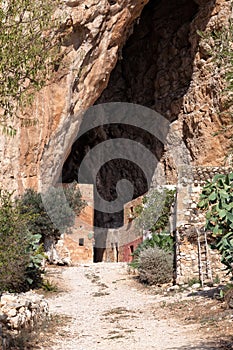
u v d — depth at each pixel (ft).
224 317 29.30
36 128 59.93
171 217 55.01
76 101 66.64
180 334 27.32
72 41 62.13
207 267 45.47
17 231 29.25
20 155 59.06
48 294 46.01
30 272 45.44
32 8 20.26
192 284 44.80
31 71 20.35
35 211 59.41
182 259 47.32
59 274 58.34
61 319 34.04
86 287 50.98
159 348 24.38
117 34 68.33
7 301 28.40
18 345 24.40
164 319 32.60
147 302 40.96
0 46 19.43
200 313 31.99
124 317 34.68
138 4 69.15
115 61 71.56
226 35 27.14
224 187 30.53
